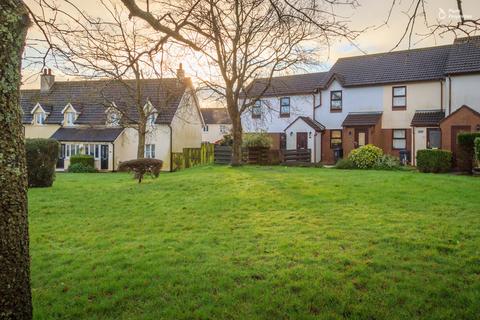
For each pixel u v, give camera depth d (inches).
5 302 119.0
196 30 229.5
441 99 1133.7
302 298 196.7
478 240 280.2
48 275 237.3
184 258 256.2
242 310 186.7
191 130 1581.0
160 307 192.1
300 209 390.6
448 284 208.1
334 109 1323.8
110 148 1417.3
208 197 463.8
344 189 487.2
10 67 118.6
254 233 313.6
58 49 209.3
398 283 210.1
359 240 285.0
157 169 639.1
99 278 229.5
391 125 1214.3
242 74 832.9
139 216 390.0
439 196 437.4
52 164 616.4
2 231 117.6
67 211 420.2
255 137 1019.9
